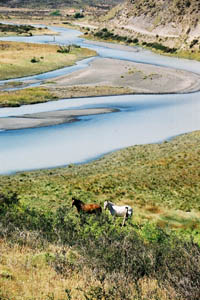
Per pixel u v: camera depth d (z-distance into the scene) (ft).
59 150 138.62
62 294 33.32
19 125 168.04
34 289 33.55
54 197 92.12
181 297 33.24
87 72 310.86
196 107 213.25
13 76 287.28
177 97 237.45
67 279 36.88
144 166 121.39
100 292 32.53
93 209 70.33
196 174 113.39
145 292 35.12
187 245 43.34
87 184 103.40
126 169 118.73
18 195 92.73
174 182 106.63
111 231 54.34
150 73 309.22
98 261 40.78
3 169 118.62
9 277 35.14
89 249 44.21
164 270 39.27
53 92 236.43
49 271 38.88
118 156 133.28
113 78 288.30
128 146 146.20
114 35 565.12
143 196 95.71
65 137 153.79
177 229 76.43
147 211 86.28
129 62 367.04
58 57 366.63
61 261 40.78
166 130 168.66
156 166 120.98
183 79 291.79
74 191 97.40
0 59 328.90
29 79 282.56
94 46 495.82
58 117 183.21
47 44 462.60
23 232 50.80
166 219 81.92
